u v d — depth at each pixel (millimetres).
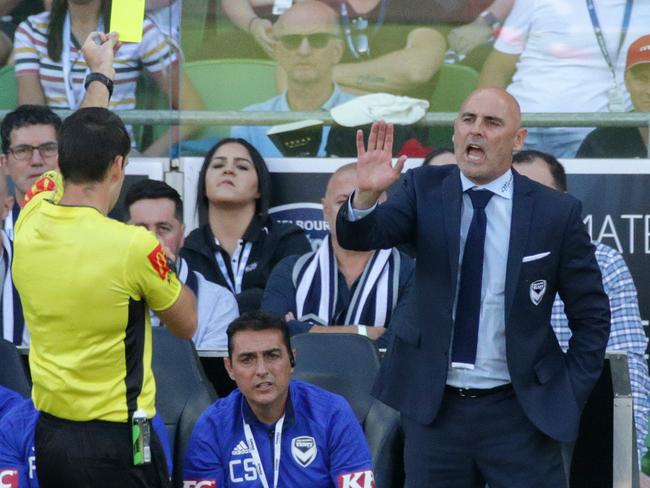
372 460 16344
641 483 18359
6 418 14852
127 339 13273
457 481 15234
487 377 14891
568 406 14859
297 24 21344
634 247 20953
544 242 14633
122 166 13633
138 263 13117
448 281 14758
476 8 21172
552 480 15109
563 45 21078
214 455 15516
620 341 18703
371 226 14477
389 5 21266
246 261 20922
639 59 20969
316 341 17156
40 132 20375
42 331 13367
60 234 13250
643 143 21125
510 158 14828
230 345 15367
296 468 15445
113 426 13273
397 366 15242
